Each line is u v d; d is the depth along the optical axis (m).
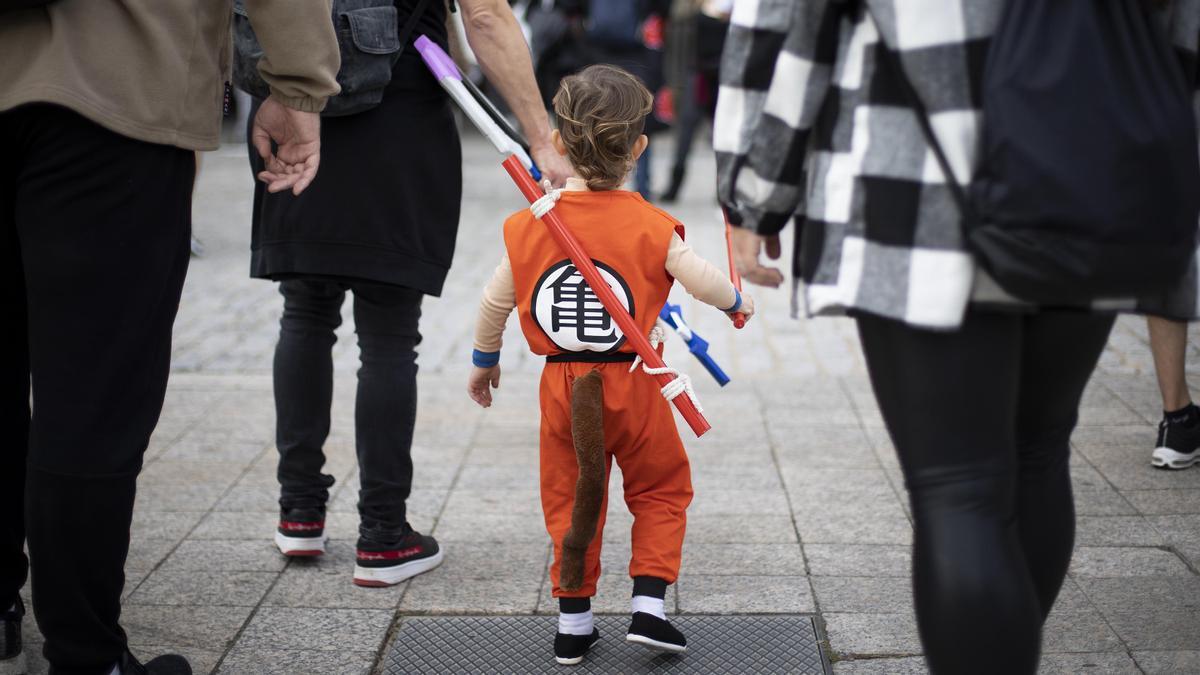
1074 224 1.54
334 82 2.29
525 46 2.90
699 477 3.76
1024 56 1.58
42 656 2.55
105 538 2.14
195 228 8.30
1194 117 1.67
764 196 1.97
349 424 4.32
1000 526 1.72
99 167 2.02
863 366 5.12
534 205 2.47
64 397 2.08
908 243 1.67
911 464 1.77
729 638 2.66
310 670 2.55
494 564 3.12
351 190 2.78
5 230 2.16
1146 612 2.74
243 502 3.56
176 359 5.20
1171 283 1.66
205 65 2.14
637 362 2.50
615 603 2.87
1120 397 4.50
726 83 2.00
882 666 2.53
